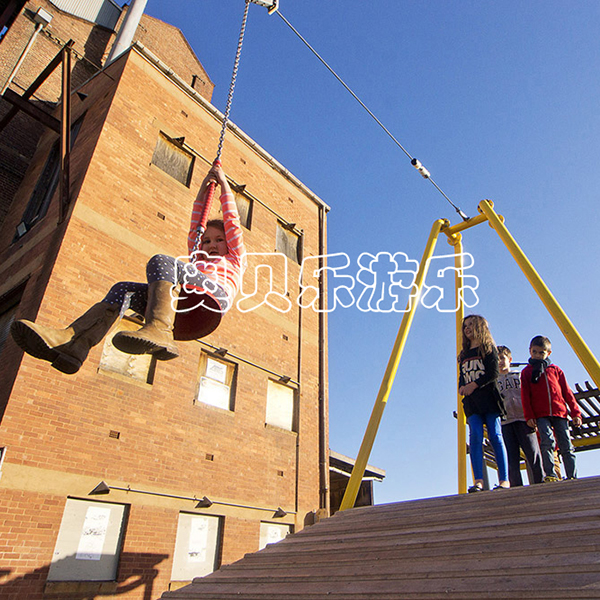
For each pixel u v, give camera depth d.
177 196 10.02
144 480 7.49
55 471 6.50
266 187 13.05
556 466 4.79
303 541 2.62
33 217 10.13
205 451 8.64
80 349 2.56
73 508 6.66
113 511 7.10
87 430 7.04
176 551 7.72
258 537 9.00
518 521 1.95
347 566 2.08
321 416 11.77
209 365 9.55
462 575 1.64
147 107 10.27
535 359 4.38
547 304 3.80
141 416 7.83
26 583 5.82
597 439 7.51
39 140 12.56
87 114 10.55
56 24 14.16
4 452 6.08
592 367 3.38
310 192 14.61
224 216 3.23
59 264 7.57
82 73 14.35
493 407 3.78
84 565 6.53
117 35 14.22
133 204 9.06
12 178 11.83
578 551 1.57
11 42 12.90
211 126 11.80
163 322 2.56
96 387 7.39
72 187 8.77
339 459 12.01
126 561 6.90
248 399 9.98
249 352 10.45
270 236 12.49
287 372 11.32
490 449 7.33
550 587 1.40
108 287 8.04
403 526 2.40
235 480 8.95
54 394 6.86
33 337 2.42
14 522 5.94
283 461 10.24
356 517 2.80
